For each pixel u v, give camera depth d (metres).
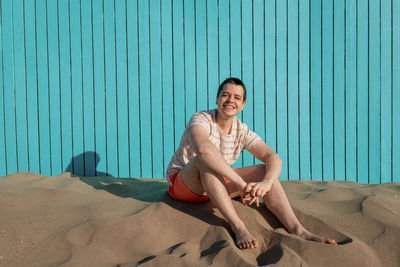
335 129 3.33
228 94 1.82
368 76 3.31
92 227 1.62
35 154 3.29
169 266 1.34
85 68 3.30
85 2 3.29
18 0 3.26
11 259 1.39
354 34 3.31
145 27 3.30
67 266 1.33
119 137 3.32
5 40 3.26
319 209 2.01
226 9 3.31
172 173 2.02
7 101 3.28
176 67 3.32
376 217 1.84
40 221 1.71
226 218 1.67
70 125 3.31
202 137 1.73
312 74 3.33
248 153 3.33
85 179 2.99
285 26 3.32
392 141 3.32
